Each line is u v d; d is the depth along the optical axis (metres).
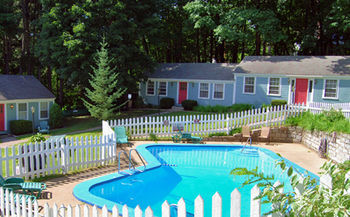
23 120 24.25
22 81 27.61
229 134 18.25
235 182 10.33
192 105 30.39
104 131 15.30
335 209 2.93
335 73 23.50
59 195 8.25
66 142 10.59
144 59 28.86
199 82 30.73
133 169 10.80
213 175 11.19
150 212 3.79
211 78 30.02
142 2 28.02
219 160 13.55
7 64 36.00
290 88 25.50
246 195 8.92
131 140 17.27
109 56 25.03
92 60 24.72
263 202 3.55
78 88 36.88
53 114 25.89
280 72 25.72
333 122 14.91
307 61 26.38
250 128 18.55
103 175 10.43
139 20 28.61
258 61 28.58
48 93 27.67
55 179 9.87
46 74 41.62
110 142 12.08
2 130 23.95
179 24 40.53
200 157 14.04
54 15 24.59
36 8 34.81
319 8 32.25
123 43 27.33
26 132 24.36
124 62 26.97
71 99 39.16
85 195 7.96
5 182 7.95
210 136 17.86
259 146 16.86
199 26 31.91
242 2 32.84
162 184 10.04
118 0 25.62
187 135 16.97
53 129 25.36
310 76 24.34
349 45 31.39
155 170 11.32
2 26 30.58
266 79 26.55
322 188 3.21
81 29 23.47
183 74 32.34
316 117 16.59
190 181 10.41
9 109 24.33
